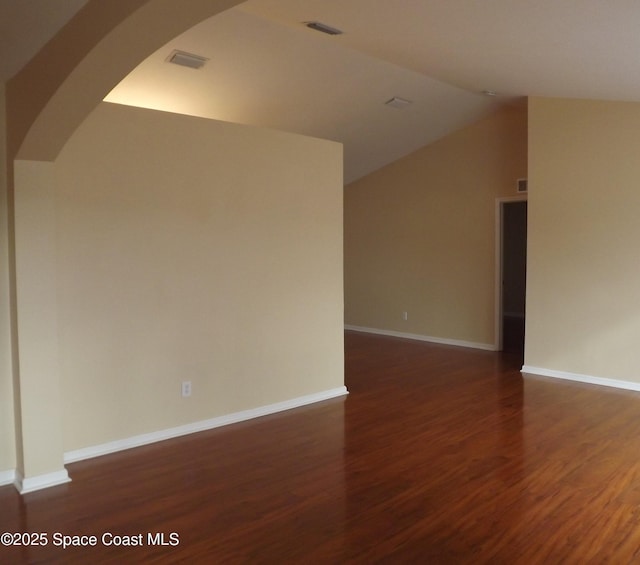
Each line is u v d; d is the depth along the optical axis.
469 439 4.22
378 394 5.53
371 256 9.05
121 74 2.70
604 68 3.80
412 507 3.13
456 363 6.88
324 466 3.73
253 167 4.74
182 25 2.30
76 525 2.95
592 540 2.77
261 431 4.45
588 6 2.50
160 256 4.17
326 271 5.43
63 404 3.75
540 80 4.78
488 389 5.67
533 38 3.20
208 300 4.47
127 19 2.24
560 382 5.92
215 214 4.48
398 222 8.63
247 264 4.73
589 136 5.77
